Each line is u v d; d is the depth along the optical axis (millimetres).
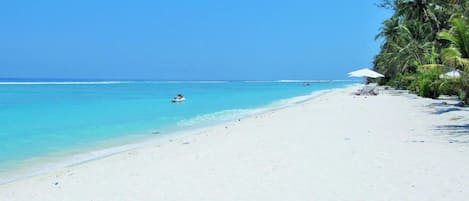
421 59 45281
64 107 27594
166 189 6969
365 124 15461
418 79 36781
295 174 7711
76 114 22812
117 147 12328
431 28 41938
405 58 50094
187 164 8930
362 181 7117
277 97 42469
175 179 7629
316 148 10391
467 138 11539
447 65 23875
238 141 12031
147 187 7148
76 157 10812
